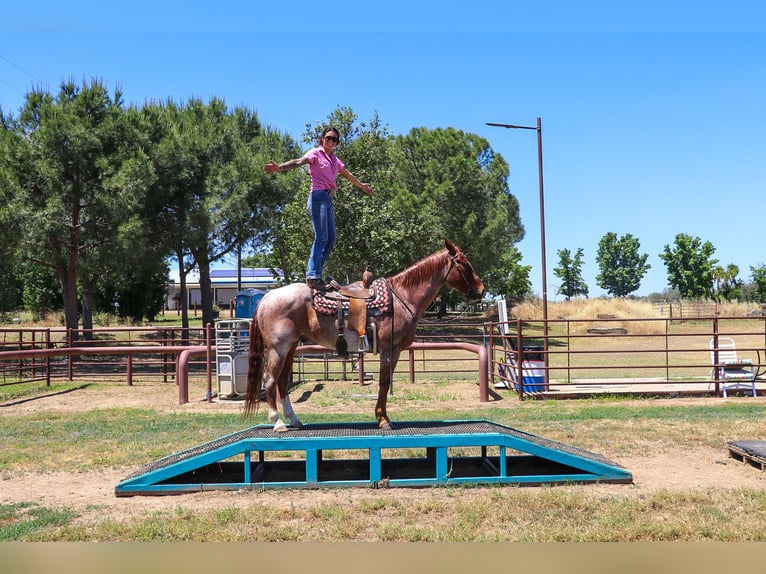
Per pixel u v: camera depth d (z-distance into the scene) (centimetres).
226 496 654
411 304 751
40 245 2095
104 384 1853
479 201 3950
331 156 753
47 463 816
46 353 1420
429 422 780
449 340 3484
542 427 1025
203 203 2486
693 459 805
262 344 750
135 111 2470
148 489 662
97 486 707
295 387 1708
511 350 1588
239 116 3309
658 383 1577
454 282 772
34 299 4522
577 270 9206
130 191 2114
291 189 2767
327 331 732
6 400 1519
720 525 526
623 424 1050
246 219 2727
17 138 2133
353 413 1230
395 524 543
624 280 10812
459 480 681
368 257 2830
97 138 2180
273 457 841
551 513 573
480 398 1419
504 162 4775
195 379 2008
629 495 637
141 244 2216
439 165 3912
